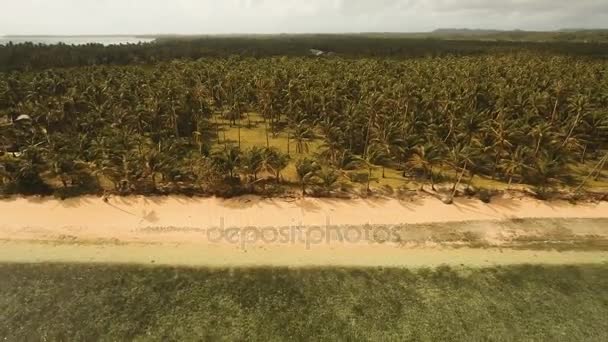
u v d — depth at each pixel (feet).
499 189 171.53
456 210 158.92
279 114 252.21
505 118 186.91
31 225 144.56
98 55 479.41
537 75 281.33
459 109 201.05
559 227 151.02
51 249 133.28
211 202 159.84
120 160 161.27
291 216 153.58
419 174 184.44
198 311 109.40
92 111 218.59
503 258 134.00
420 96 225.56
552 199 166.50
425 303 113.60
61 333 101.96
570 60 429.38
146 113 208.95
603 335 104.06
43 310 108.68
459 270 127.44
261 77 265.13
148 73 330.95
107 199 158.81
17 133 194.08
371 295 116.26
